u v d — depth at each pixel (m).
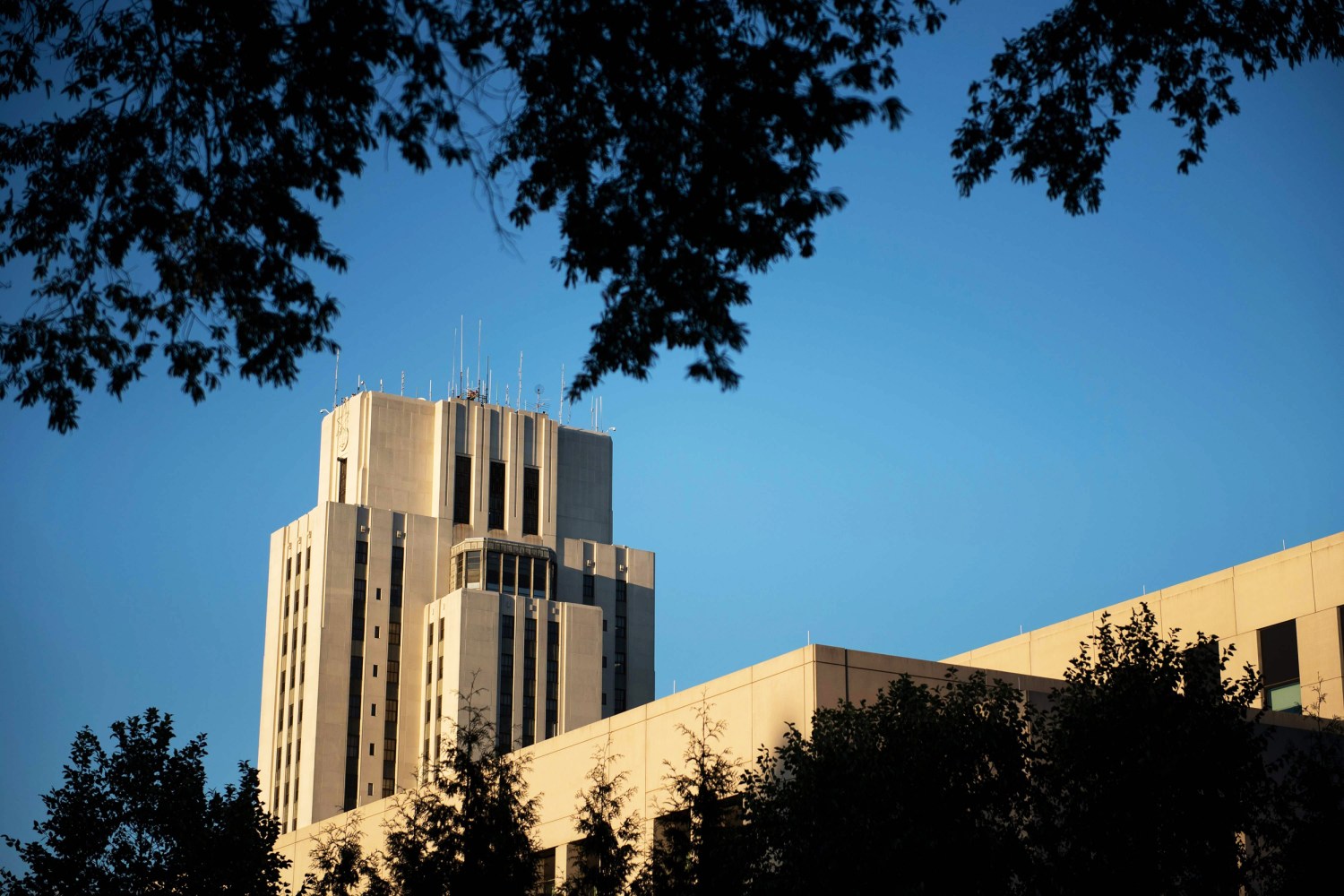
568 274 29.02
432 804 51.66
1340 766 51.88
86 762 54.19
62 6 29.20
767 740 57.62
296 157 29.44
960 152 31.34
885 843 39.94
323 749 164.88
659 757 62.12
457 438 182.12
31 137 29.77
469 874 48.25
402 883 49.84
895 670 58.22
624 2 27.25
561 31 27.45
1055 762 43.09
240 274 30.09
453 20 27.36
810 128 27.03
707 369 29.17
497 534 180.00
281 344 30.48
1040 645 92.31
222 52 28.64
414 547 175.88
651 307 28.84
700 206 27.78
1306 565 81.00
